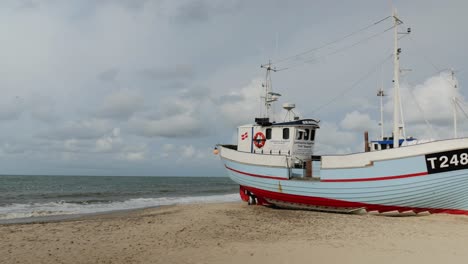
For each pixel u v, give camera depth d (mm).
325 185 18625
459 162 15508
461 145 15398
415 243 11164
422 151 16078
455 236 12430
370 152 17328
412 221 16156
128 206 29516
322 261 9039
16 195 41344
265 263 8930
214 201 35312
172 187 69188
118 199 37469
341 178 18062
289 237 12477
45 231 14180
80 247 11156
